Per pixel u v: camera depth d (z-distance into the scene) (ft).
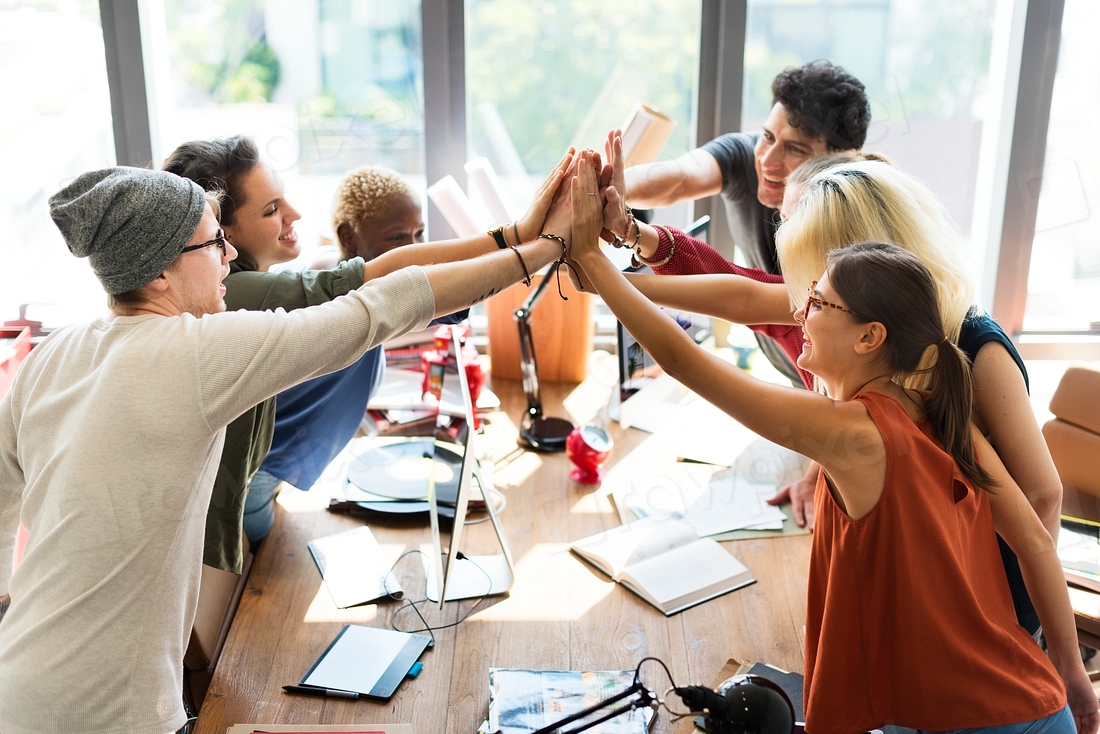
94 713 3.62
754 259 6.29
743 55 8.59
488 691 5.16
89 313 6.54
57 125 7.25
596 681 5.18
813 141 5.52
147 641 3.65
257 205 4.98
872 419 3.62
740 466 7.27
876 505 3.66
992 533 3.98
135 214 3.51
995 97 5.33
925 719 3.86
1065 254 4.98
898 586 3.71
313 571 6.28
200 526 3.84
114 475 3.44
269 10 7.86
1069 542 5.31
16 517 4.12
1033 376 5.04
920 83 6.96
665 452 7.53
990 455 3.91
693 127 9.05
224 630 5.65
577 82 8.87
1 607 4.20
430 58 8.46
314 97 8.18
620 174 4.59
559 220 4.58
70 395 3.58
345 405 6.18
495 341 8.97
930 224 3.96
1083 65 5.02
